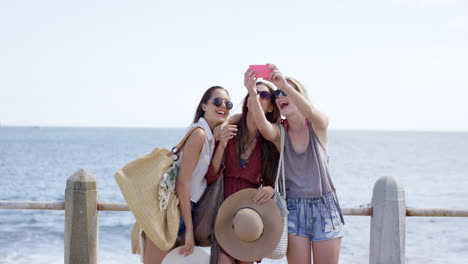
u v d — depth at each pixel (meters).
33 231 13.20
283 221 3.78
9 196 23.50
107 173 34.38
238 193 3.74
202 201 3.80
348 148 80.81
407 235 12.91
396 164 44.91
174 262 3.68
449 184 29.47
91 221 4.22
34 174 33.56
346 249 11.12
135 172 3.71
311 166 3.84
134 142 92.88
